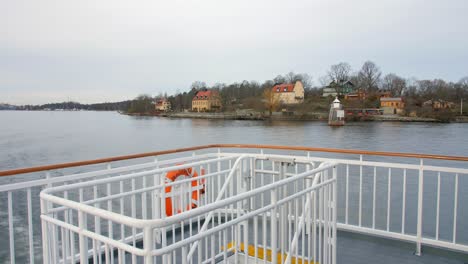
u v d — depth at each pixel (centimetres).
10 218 290
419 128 4684
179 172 356
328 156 1988
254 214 200
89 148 2889
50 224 196
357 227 405
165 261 159
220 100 9219
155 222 144
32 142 3275
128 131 4662
